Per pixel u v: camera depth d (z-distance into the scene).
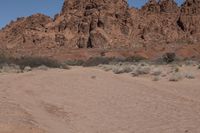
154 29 152.50
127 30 150.12
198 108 14.66
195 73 29.33
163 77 26.66
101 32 143.25
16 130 11.23
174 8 166.62
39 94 20.06
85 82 24.73
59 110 15.52
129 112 14.60
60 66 46.84
